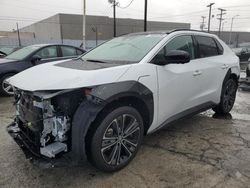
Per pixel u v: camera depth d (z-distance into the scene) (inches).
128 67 123.5
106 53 155.1
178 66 147.9
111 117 113.3
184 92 152.0
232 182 113.2
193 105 163.6
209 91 176.9
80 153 108.3
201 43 175.2
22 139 121.7
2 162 132.3
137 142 128.1
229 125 184.2
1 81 275.0
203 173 120.3
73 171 123.6
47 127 108.3
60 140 107.7
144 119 134.2
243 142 153.6
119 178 117.3
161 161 131.4
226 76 193.2
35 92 107.1
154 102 132.6
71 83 105.6
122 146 122.3
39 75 120.2
